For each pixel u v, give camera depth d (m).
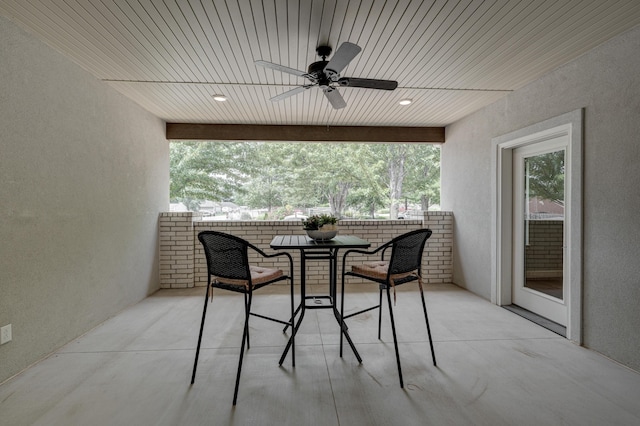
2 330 2.14
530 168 3.65
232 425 1.78
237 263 2.14
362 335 2.97
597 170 2.58
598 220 2.58
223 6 2.04
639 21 2.21
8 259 2.19
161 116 4.59
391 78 3.24
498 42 2.52
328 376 2.28
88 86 3.05
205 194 9.37
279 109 4.30
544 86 3.15
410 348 2.71
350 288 4.71
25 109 2.31
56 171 2.63
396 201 9.99
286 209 9.74
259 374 2.30
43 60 2.49
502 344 2.79
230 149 9.67
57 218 2.64
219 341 2.85
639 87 2.26
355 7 2.06
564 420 1.82
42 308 2.50
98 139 3.21
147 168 4.29
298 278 4.98
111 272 3.45
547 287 3.42
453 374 2.30
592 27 2.29
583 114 2.70
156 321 3.34
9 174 2.19
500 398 2.02
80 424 1.78
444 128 5.21
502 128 3.81
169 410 1.91
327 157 9.62
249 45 2.56
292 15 2.14
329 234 2.66
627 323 2.37
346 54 2.10
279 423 1.80
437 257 5.01
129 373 2.31
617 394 2.06
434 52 2.68
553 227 3.32
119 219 3.61
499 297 3.88
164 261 4.70
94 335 2.97
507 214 3.87
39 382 2.18
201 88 3.51
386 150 10.00
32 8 2.05
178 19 2.19
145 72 3.08
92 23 2.23
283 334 3.00
